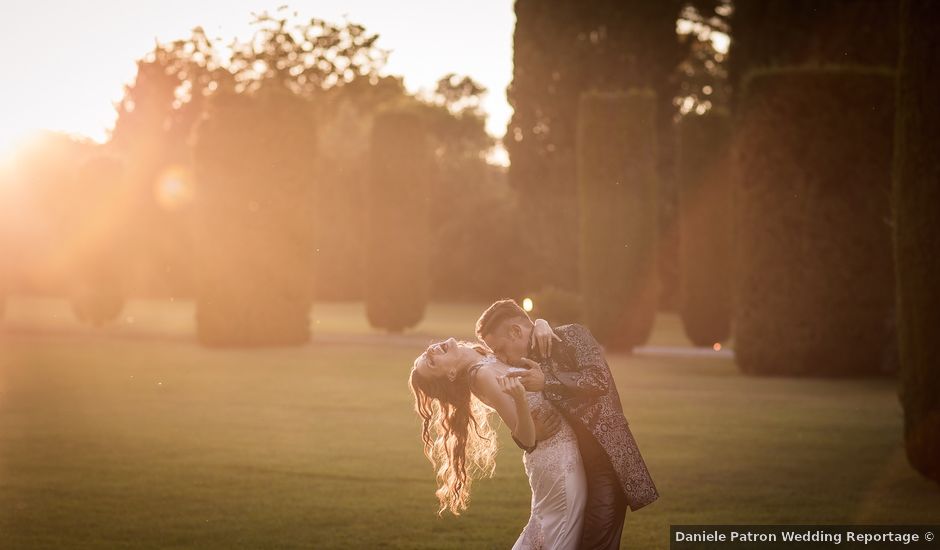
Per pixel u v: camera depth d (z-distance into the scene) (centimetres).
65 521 691
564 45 3391
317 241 4944
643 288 2248
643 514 727
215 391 1495
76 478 843
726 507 747
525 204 3653
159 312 3891
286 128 2384
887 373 1739
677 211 3906
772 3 2311
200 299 2362
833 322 1719
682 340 2822
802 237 1725
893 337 1734
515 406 426
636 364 2009
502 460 953
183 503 751
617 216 2236
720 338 2473
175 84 3744
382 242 2866
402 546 629
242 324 2350
